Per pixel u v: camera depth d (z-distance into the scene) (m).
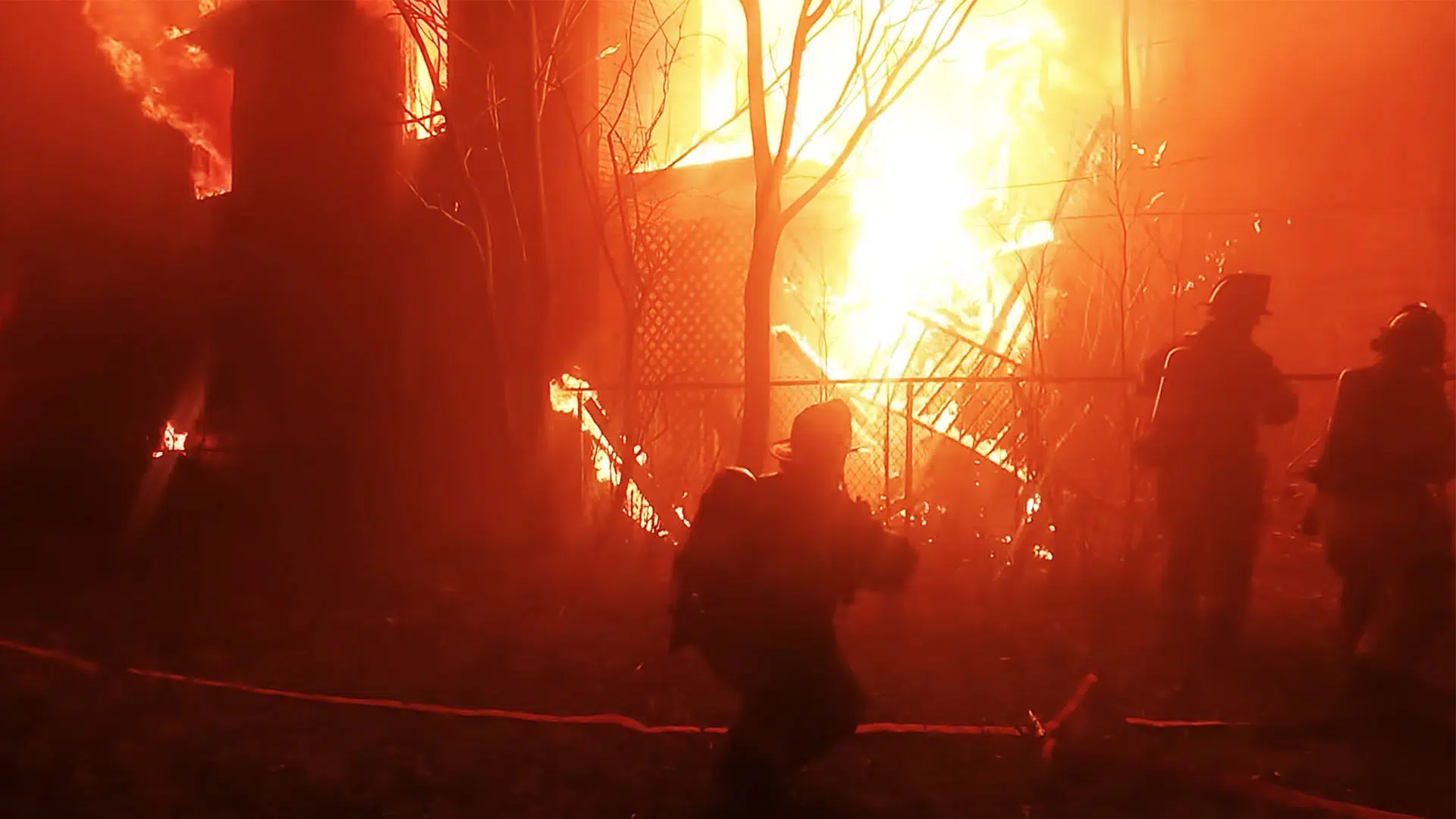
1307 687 5.18
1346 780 4.08
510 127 9.84
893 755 4.36
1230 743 4.49
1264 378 5.69
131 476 11.17
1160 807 3.84
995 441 9.16
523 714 4.86
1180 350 5.79
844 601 3.73
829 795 3.84
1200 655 5.66
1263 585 7.56
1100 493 8.04
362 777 4.11
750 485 3.64
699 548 3.58
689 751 4.39
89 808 3.85
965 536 8.53
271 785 4.04
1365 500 5.03
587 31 10.60
